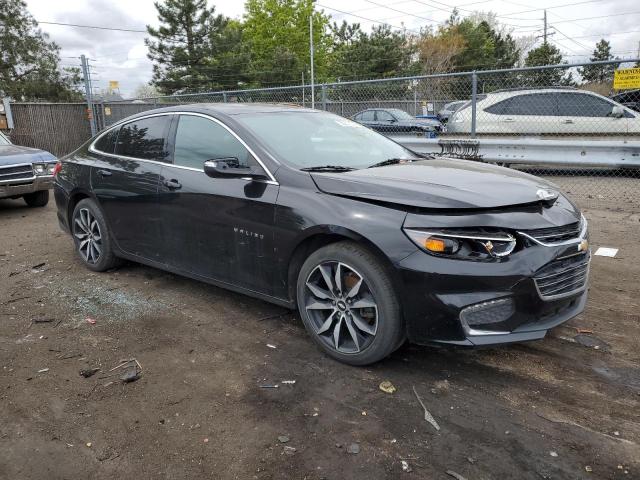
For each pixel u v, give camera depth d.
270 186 3.51
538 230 2.94
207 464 2.45
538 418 2.74
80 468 2.45
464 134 12.40
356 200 3.15
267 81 44.00
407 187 3.09
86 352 3.57
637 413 2.77
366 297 3.12
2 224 7.75
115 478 2.38
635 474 2.32
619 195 8.84
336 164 3.78
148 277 5.05
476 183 3.21
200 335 3.79
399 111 14.99
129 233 4.68
